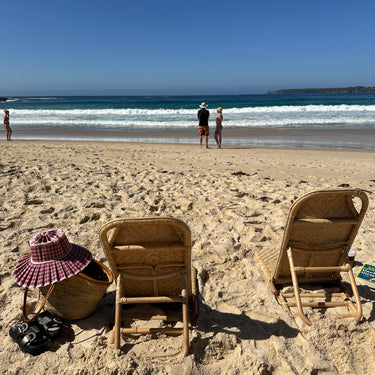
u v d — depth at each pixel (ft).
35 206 17.37
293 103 150.92
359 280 11.59
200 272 11.58
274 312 9.66
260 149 44.06
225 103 161.58
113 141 53.26
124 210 17.43
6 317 9.34
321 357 8.15
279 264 10.21
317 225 9.28
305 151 42.14
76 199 18.62
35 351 8.05
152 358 8.09
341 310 9.94
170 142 52.03
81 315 9.22
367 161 35.14
